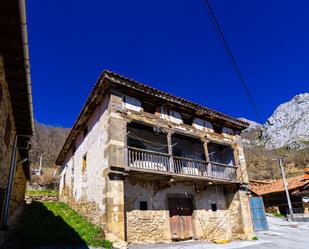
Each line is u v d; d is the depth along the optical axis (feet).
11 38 19.26
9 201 30.45
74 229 36.42
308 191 89.25
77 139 60.08
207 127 53.01
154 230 40.81
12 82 24.23
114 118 39.75
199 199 48.93
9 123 27.58
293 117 361.71
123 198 36.32
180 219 45.47
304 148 258.37
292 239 48.65
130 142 45.70
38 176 104.73
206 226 47.60
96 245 31.22
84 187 47.55
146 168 40.45
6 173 28.99
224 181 48.65
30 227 33.86
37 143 142.51
